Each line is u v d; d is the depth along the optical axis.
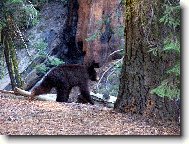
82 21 28.59
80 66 17.94
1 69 26.25
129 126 11.42
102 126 11.27
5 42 23.34
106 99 19.30
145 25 12.37
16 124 11.27
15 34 23.75
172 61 12.10
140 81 12.59
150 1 12.27
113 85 24.91
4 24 21.91
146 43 12.39
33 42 28.30
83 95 17.91
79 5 28.61
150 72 12.42
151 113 12.34
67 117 12.23
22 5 22.28
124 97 12.99
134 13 12.57
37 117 12.17
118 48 27.83
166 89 11.24
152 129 11.26
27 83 26.70
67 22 29.73
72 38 29.48
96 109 13.75
